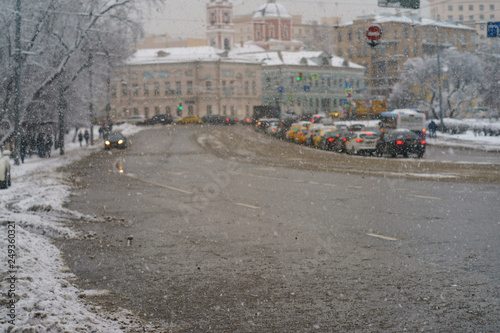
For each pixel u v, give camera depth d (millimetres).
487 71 83938
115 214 16109
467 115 94688
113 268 9758
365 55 136500
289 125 75562
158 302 7746
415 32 131250
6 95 42875
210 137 72750
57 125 55094
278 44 151750
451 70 85750
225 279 8812
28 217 14484
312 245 11062
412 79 91375
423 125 60250
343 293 7836
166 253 10820
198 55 129000
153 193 21266
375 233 12078
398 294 7695
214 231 12984
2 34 40906
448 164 32375
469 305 7148
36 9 41781
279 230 12812
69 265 10016
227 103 128875
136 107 129250
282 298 7723
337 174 27516
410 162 34750
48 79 44406
